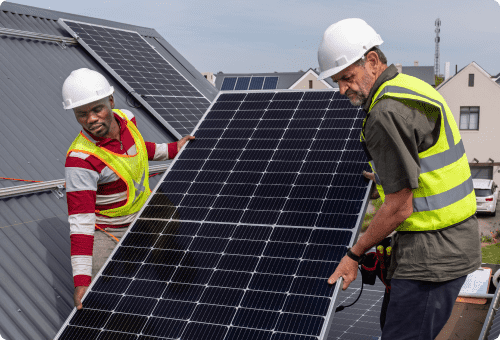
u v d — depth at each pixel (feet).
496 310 16.39
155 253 14.99
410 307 11.34
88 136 15.76
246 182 16.37
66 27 38.45
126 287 14.26
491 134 124.77
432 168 10.62
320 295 12.30
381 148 10.32
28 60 32.14
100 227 17.04
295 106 18.85
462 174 10.92
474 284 21.20
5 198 21.58
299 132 17.58
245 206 15.53
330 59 11.37
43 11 39.14
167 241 15.25
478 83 124.06
